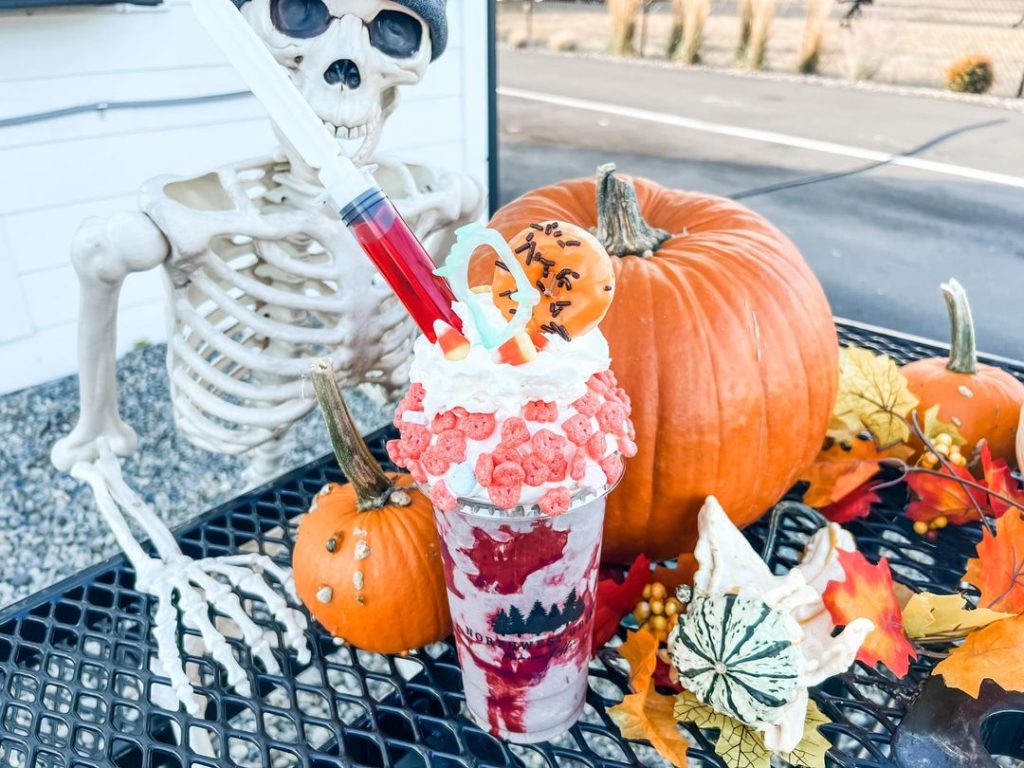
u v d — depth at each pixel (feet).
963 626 2.23
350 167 1.71
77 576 2.72
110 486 2.89
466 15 8.83
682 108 17.76
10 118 6.91
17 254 7.48
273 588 2.90
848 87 18.83
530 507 1.70
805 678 2.01
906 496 2.95
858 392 2.90
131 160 7.73
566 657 2.01
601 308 1.73
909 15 18.47
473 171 9.73
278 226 2.72
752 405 2.48
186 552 2.82
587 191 3.04
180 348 3.00
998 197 11.89
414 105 8.84
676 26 23.13
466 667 2.10
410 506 2.44
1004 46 16.74
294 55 2.62
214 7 1.69
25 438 7.22
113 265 2.57
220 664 2.34
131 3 7.07
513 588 1.85
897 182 12.63
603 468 1.77
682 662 2.06
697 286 2.52
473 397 1.69
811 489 2.90
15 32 6.67
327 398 2.27
